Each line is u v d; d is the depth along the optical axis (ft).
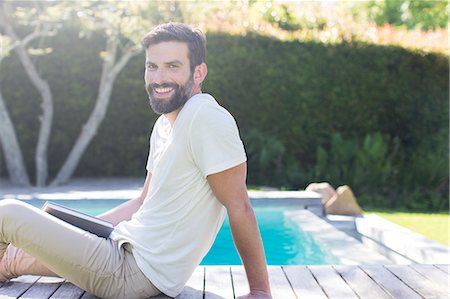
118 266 8.34
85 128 34.81
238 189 8.14
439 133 35.06
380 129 36.32
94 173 37.88
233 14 38.75
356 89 36.09
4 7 33.09
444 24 59.41
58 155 37.50
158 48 8.21
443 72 35.47
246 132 36.50
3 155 36.91
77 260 8.21
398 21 61.21
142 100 36.88
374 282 9.95
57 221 8.27
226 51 36.01
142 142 37.32
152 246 8.39
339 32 36.45
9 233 8.18
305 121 36.32
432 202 30.83
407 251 15.79
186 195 8.31
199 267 10.91
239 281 9.90
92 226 8.79
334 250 17.76
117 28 33.37
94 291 8.54
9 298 8.75
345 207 23.50
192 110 8.08
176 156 8.20
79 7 33.40
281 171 35.35
